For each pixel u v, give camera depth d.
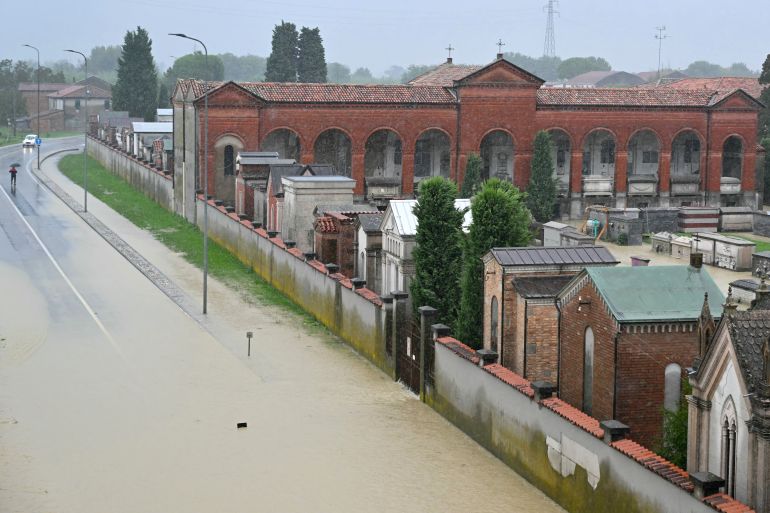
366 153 104.31
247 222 75.50
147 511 32.41
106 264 74.44
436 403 42.75
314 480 35.12
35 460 36.50
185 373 47.47
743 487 27.34
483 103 103.25
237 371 48.00
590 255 44.69
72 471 35.56
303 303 61.41
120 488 34.19
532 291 43.09
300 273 61.88
